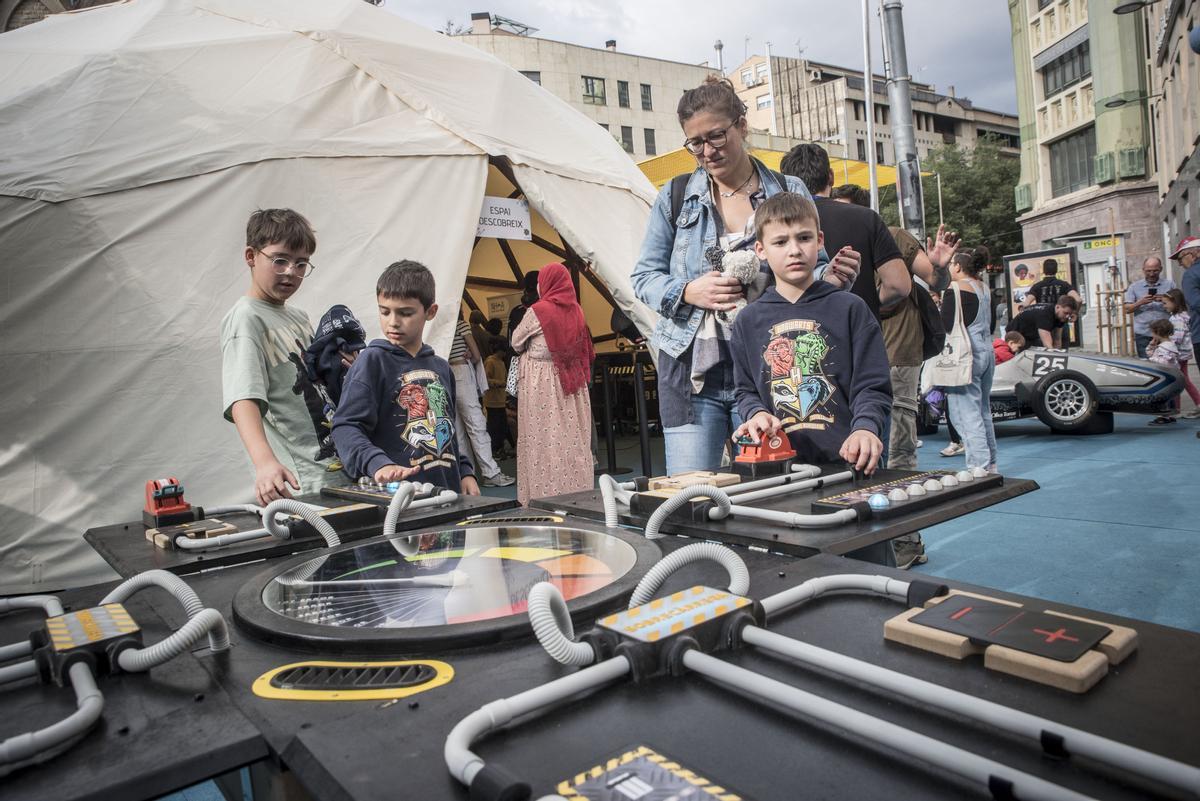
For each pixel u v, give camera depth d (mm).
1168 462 5059
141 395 3504
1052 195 28406
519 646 659
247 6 4871
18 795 451
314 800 490
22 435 3293
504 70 5473
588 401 4449
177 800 1749
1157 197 23078
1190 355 7730
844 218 2645
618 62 39562
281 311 2129
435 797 411
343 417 1874
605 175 5496
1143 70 22828
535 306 4211
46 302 3375
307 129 4227
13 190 3371
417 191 4430
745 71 54781
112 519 3402
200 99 4051
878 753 443
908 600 680
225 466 3658
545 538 1015
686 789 405
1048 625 563
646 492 1226
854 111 52688
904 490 1063
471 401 5414
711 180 2283
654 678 554
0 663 675
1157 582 2762
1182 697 478
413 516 1246
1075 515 3859
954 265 4250
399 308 2068
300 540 1146
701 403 2201
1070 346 9438
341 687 592
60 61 4160
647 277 2312
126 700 586
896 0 7551
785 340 1859
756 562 888
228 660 661
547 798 384
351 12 5059
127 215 3588
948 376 4133
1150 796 386
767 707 504
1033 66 28109
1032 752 434
